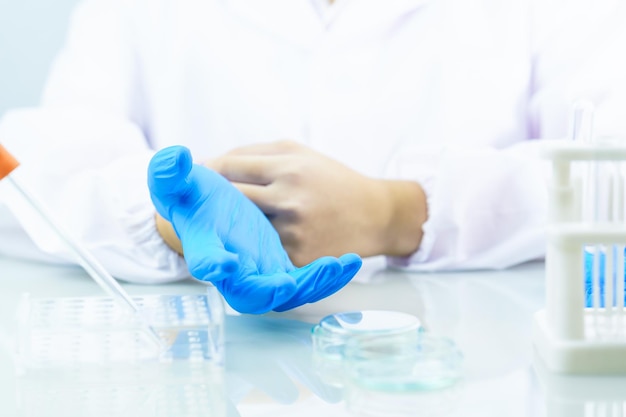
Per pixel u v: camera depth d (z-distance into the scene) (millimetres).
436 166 897
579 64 1033
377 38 1076
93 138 963
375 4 1063
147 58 1141
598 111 929
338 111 1071
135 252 803
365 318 564
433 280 810
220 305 551
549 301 525
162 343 521
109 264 794
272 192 780
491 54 1072
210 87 1107
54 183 914
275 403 449
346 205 803
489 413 426
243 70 1103
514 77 1066
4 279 813
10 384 487
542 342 521
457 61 1069
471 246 857
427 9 1072
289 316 658
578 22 1044
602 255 609
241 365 526
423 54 1074
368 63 1075
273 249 680
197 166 685
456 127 1062
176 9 1120
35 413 437
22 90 1323
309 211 777
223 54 1106
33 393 471
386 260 908
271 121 1095
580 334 497
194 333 523
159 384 486
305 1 1083
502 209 859
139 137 1033
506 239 861
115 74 1127
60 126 1007
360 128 1072
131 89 1145
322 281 616
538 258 923
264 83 1099
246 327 625
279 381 490
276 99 1095
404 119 1073
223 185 684
